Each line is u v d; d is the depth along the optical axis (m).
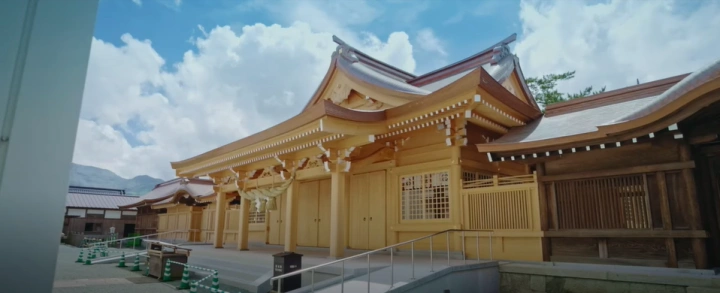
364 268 9.30
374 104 14.63
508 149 10.13
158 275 12.73
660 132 7.96
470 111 11.05
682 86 7.37
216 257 14.60
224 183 20.31
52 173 1.11
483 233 11.09
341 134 11.66
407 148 13.84
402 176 13.81
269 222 20.47
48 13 1.18
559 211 9.72
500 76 14.81
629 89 11.53
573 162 9.66
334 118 11.22
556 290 8.72
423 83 18.59
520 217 10.41
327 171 13.30
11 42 1.08
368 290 7.30
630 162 8.79
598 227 9.05
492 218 10.98
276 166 16.19
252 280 10.72
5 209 1.01
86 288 10.99
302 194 18.31
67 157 1.15
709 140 7.79
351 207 15.46
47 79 1.14
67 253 21.97
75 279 12.56
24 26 1.12
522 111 12.50
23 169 1.06
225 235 23.75
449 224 12.01
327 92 16.70
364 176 15.18
